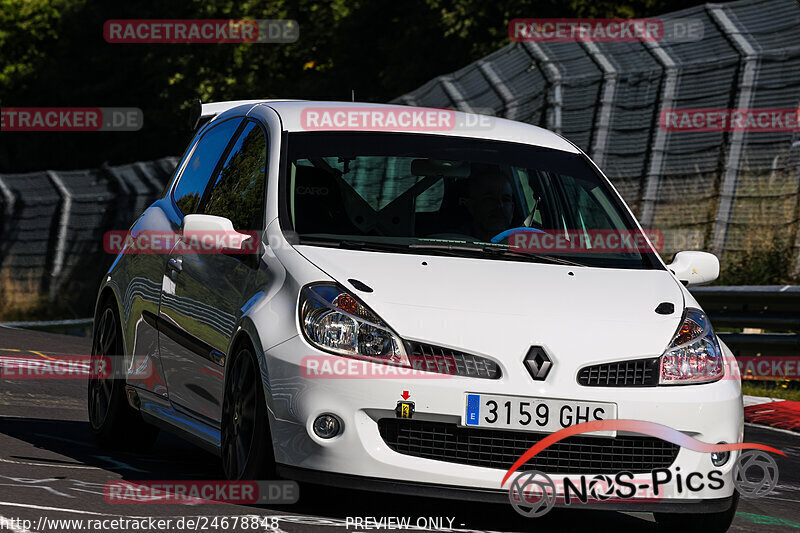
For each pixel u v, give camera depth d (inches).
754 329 1268.5
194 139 664.4
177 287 562.6
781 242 1571.1
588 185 591.2
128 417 617.6
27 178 2556.6
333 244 507.2
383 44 2908.5
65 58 3713.1
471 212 551.5
